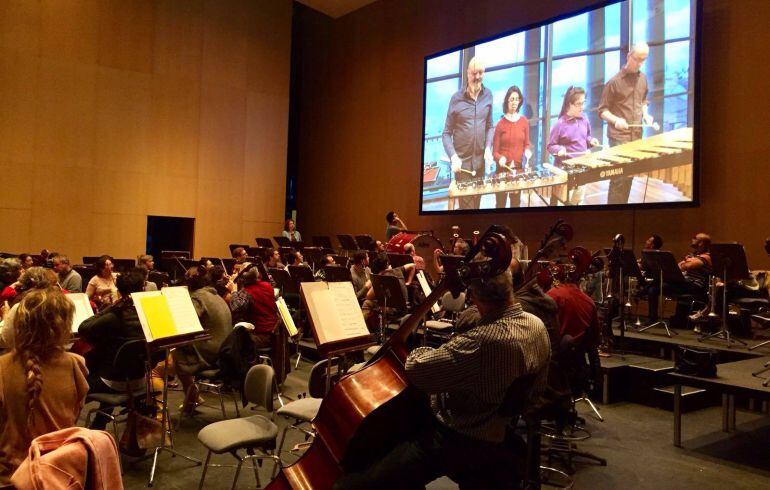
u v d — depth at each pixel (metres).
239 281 6.35
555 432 4.50
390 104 13.65
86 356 4.09
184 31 13.77
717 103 8.06
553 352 3.78
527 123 10.17
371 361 2.80
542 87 9.95
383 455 2.50
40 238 11.97
